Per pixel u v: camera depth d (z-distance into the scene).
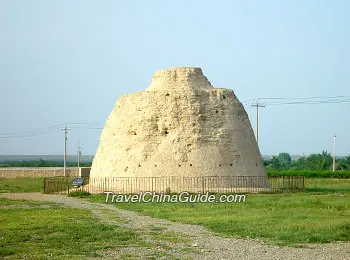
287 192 36.69
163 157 36.69
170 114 37.72
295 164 113.00
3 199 33.56
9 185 48.56
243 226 21.20
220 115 38.19
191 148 36.81
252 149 39.09
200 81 40.25
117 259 15.27
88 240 18.33
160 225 21.97
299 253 16.42
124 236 19.09
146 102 38.47
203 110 37.91
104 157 39.47
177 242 18.05
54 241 17.98
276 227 20.83
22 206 29.20
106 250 16.66
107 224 22.08
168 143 37.03
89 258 15.38
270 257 15.78
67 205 29.94
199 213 25.50
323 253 16.47
